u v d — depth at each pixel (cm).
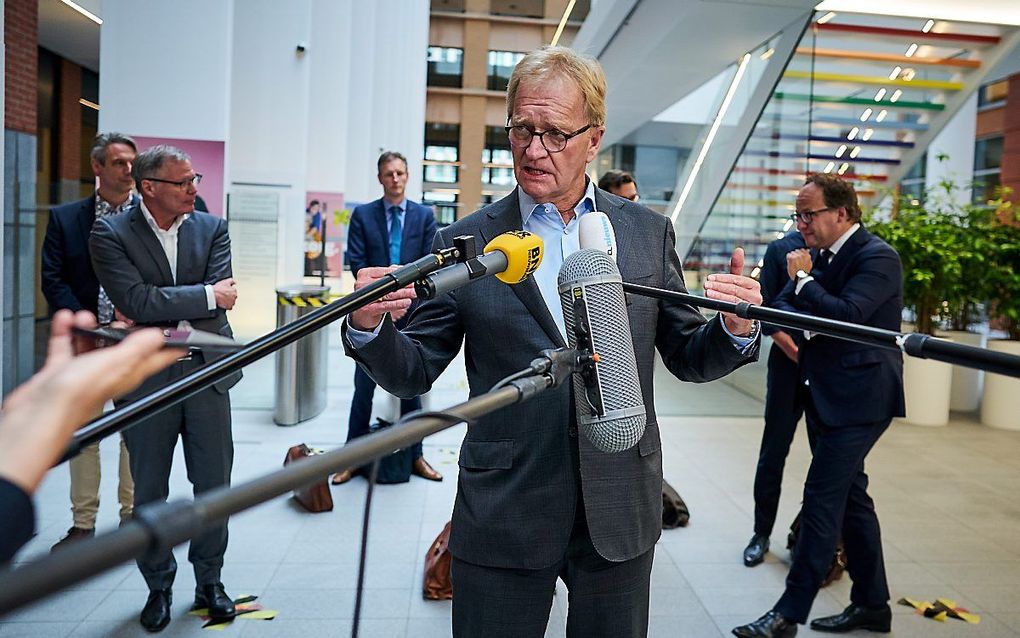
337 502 435
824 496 292
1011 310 690
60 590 45
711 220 834
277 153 893
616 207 188
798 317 122
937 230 691
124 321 292
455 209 3002
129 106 701
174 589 327
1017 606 333
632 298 176
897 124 999
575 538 174
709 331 169
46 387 59
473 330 179
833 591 347
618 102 1062
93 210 363
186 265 302
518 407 172
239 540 380
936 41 867
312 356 610
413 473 483
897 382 295
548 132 167
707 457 542
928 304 699
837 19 810
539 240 147
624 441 146
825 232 313
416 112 2358
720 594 338
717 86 944
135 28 698
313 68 1155
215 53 703
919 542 404
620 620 174
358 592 105
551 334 173
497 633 171
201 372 110
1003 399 654
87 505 362
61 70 1436
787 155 713
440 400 705
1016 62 955
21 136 609
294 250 880
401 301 155
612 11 736
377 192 1844
